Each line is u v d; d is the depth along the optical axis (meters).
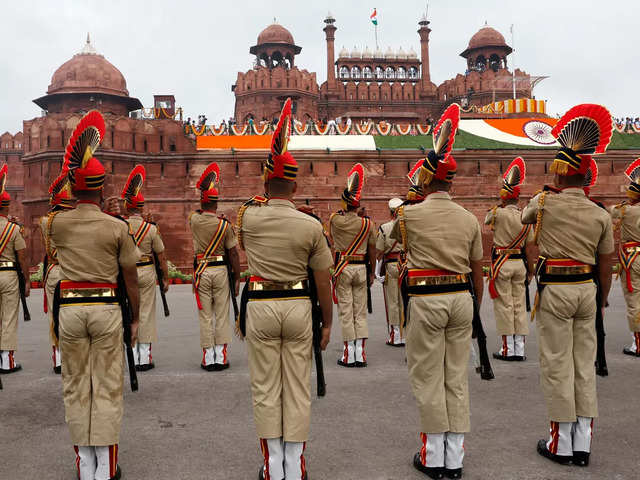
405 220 3.54
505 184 7.14
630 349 7.23
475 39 57.16
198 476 3.49
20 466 3.70
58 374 6.44
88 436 3.27
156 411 4.89
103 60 35.28
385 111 51.62
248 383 5.90
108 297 3.37
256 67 51.12
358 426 4.44
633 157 26.19
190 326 10.02
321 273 3.29
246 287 3.34
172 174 24.25
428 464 3.44
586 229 3.70
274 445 3.22
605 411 4.77
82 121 3.33
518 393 5.38
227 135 26.55
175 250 24.11
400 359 7.14
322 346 3.36
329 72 53.47
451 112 3.50
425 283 3.45
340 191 25.09
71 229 3.32
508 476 3.44
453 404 3.43
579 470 3.53
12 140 40.75
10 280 6.48
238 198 24.34
